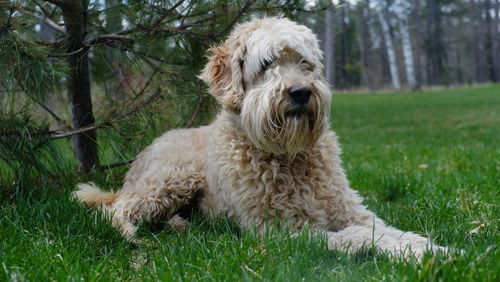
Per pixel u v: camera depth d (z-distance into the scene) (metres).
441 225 1.41
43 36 1.82
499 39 20.41
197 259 1.14
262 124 1.36
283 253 1.16
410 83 14.41
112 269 1.15
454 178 2.00
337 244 1.24
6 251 1.19
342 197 1.42
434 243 1.26
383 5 14.94
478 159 2.43
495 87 13.61
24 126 1.57
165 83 1.75
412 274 1.00
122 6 1.60
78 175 1.84
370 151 3.10
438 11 18.94
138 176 1.69
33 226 1.34
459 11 19.62
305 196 1.38
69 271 1.10
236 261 1.12
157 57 1.81
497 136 3.98
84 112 1.86
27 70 1.47
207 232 1.37
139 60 1.77
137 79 1.87
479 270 1.00
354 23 17.89
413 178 1.96
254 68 1.41
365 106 9.38
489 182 1.87
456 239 1.28
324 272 1.09
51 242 1.24
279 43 1.39
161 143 1.69
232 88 1.45
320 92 1.38
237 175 1.42
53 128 1.87
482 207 1.59
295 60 1.43
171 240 1.32
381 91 14.57
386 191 1.88
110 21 1.72
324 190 1.40
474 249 1.12
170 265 1.13
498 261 1.04
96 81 2.08
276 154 1.40
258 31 1.42
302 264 1.11
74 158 1.95
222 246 1.23
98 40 1.72
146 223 1.54
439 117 6.87
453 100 9.97
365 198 1.84
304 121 1.36
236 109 1.46
